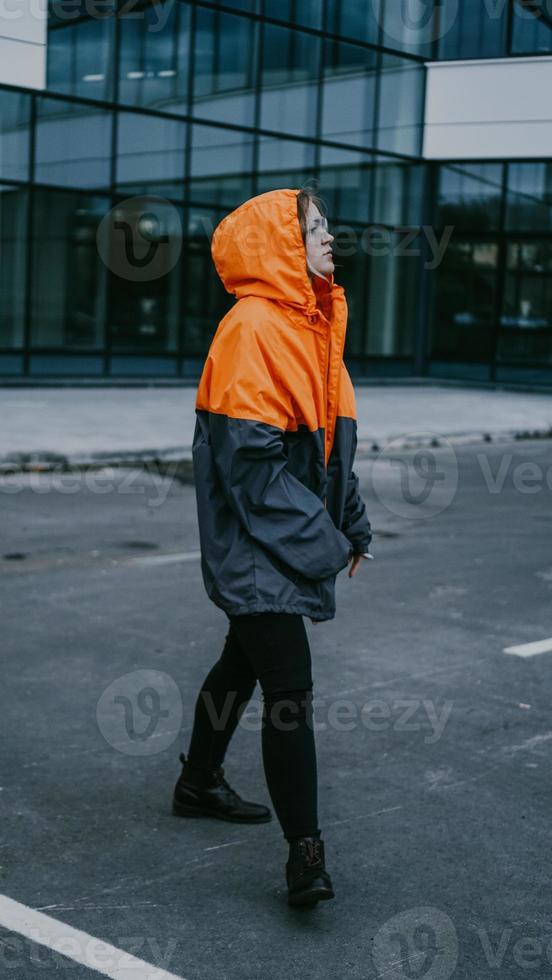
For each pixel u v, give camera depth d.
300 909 3.29
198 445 3.37
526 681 5.56
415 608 7.01
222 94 20.84
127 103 19.95
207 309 21.78
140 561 8.16
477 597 7.34
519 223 23.11
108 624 6.41
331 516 3.51
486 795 4.15
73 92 19.41
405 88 22.95
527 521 10.27
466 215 23.55
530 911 3.31
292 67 21.48
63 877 3.45
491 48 22.47
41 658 5.71
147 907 3.28
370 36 22.28
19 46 18.72
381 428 16.31
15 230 19.39
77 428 14.71
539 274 23.11
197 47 20.45
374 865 3.58
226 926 3.18
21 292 19.72
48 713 4.90
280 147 21.56
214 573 3.31
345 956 3.04
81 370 20.58
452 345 24.31
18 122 18.98
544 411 19.81
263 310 3.26
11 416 15.66
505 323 23.61
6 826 3.80
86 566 7.95
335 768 4.38
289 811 3.25
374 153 22.72
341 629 6.46
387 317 24.09
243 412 3.19
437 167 23.58
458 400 21.23
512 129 22.59
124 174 20.19
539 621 6.76
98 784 4.18
